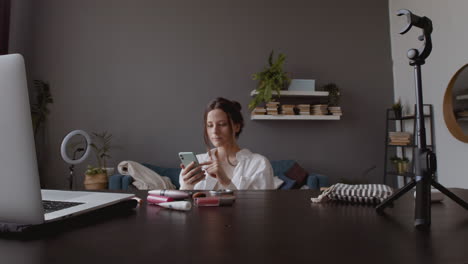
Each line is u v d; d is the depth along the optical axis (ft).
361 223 2.06
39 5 11.84
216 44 12.42
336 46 12.91
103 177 10.26
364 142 12.78
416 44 11.34
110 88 11.98
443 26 9.89
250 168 4.95
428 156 1.98
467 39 8.89
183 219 2.23
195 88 12.26
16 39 11.59
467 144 9.11
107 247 1.57
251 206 2.76
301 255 1.41
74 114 11.77
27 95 1.67
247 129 12.28
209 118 5.06
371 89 12.96
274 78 11.20
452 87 9.32
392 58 13.10
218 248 1.53
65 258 1.41
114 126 11.91
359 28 13.07
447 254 1.40
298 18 12.81
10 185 1.76
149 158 11.95
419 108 2.11
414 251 1.45
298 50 12.71
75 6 12.01
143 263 1.33
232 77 12.40
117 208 2.48
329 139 12.63
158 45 12.23
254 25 12.62
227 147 5.13
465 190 3.58
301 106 11.72
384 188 3.01
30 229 1.79
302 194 3.51
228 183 4.21
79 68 11.90
